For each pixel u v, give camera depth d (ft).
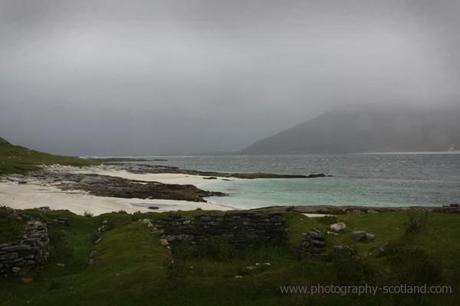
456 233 64.59
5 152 394.32
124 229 79.82
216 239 79.41
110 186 233.35
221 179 355.56
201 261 69.05
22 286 57.98
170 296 48.57
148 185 246.06
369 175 448.24
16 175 258.98
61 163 395.75
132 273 54.39
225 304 46.75
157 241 73.77
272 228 83.87
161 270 54.49
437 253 55.21
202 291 49.19
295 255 71.61
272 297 47.78
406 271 49.98
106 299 48.96
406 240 61.26
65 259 69.77
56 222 87.97
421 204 211.41
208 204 184.75
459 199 232.53
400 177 412.98
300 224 81.92
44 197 169.68
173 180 328.70
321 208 152.25
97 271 59.11
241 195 238.27
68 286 55.21
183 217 85.81
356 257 55.52
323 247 68.28
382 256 57.11
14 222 71.56
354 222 83.66
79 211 138.10
